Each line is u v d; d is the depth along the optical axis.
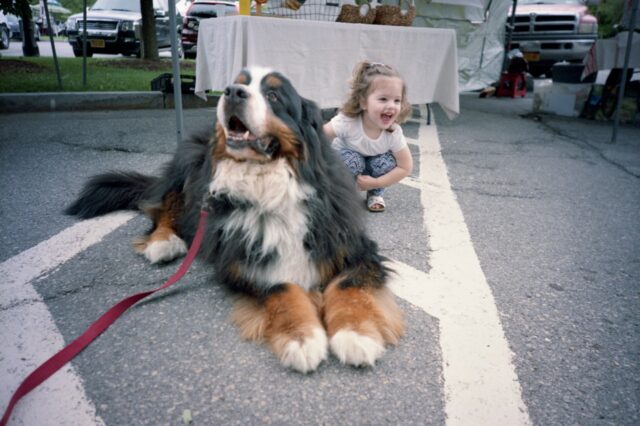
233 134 2.11
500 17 11.02
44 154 4.62
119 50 14.80
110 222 3.20
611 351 2.02
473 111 8.44
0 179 3.91
